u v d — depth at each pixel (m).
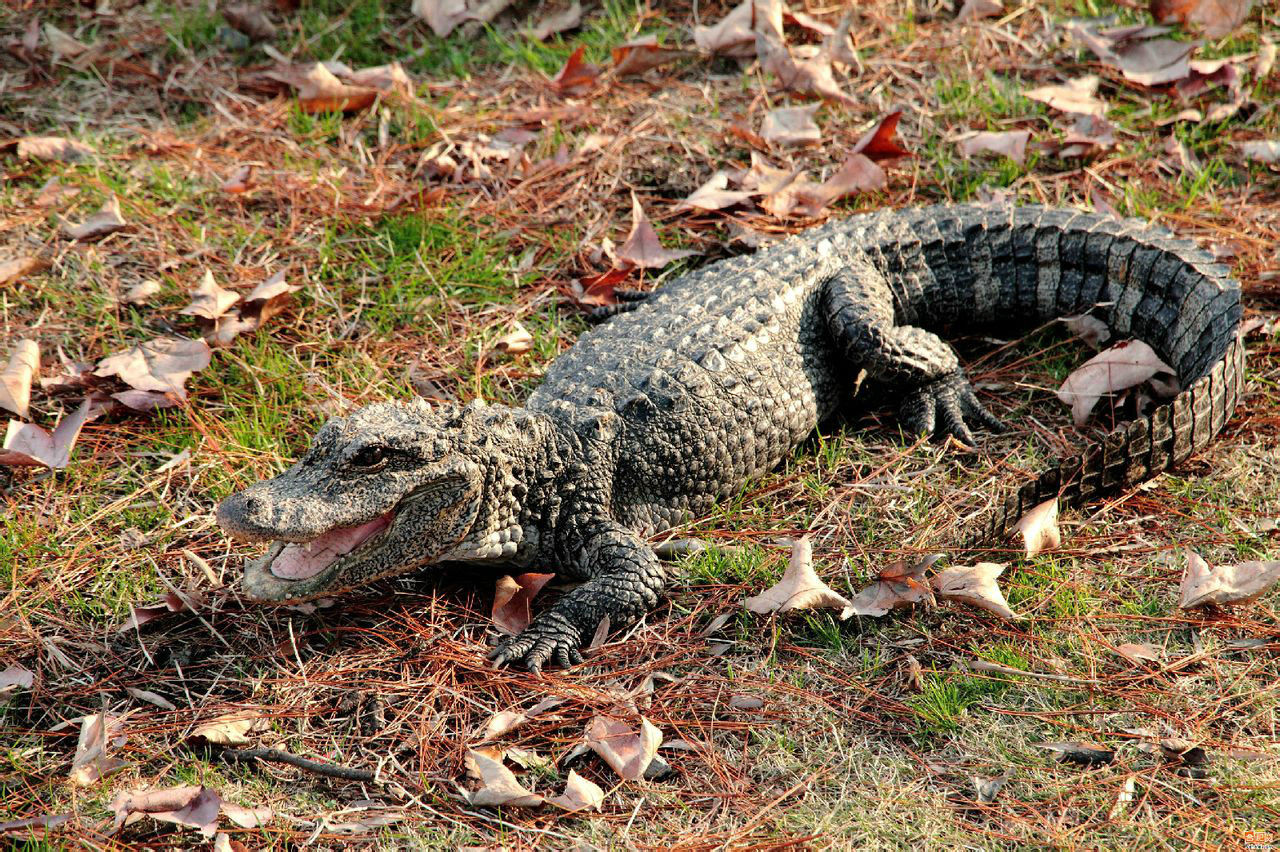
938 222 10.38
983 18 14.22
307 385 9.69
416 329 10.40
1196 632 7.36
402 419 7.55
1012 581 7.76
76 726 6.94
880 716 6.93
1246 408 9.27
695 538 8.51
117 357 9.59
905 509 8.59
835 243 10.04
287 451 9.12
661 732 6.74
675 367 8.64
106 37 14.03
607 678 7.30
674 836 6.23
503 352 10.17
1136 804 6.29
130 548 8.23
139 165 12.07
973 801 6.34
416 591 8.07
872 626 7.55
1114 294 10.02
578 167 12.28
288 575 7.35
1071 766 6.52
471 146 12.31
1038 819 6.21
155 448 9.13
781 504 8.83
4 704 7.09
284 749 6.82
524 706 7.12
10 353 9.77
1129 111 12.84
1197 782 6.36
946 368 9.53
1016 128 12.62
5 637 7.50
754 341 9.02
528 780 6.59
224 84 13.50
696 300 9.38
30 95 13.06
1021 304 10.34
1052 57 13.64
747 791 6.49
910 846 6.10
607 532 8.07
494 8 14.41
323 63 13.39
